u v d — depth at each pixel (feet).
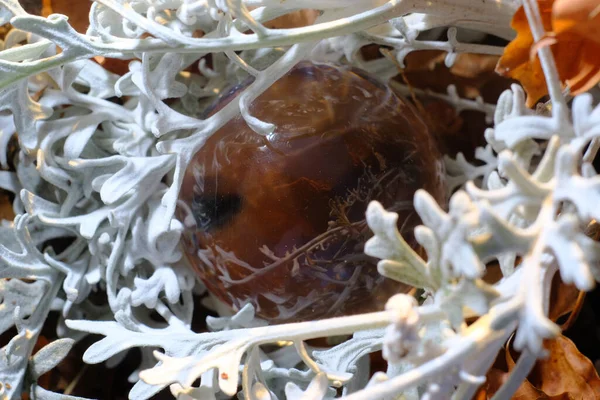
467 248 1.03
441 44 1.30
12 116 1.33
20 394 1.27
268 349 1.35
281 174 1.20
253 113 1.23
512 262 1.17
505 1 1.24
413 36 1.29
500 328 1.03
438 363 1.04
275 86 1.25
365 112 1.22
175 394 1.18
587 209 1.03
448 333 1.08
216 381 1.20
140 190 1.29
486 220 1.03
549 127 1.07
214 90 1.37
